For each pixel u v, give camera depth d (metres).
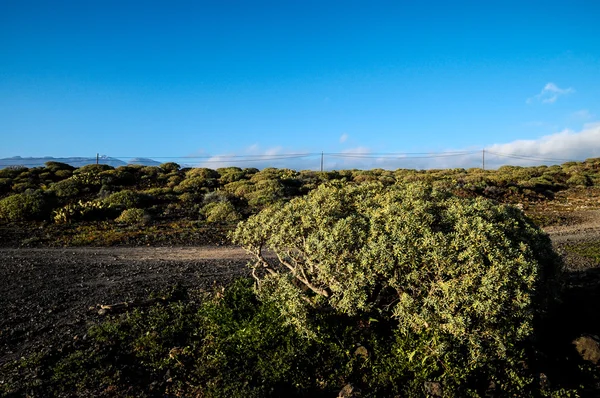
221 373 6.86
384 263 6.61
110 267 13.92
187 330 8.32
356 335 7.47
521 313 6.47
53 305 9.78
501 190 38.94
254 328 7.69
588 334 7.77
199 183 41.81
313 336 7.00
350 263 6.76
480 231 6.79
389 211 7.35
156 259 15.75
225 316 8.37
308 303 7.51
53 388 6.52
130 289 10.86
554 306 8.74
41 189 36.06
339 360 7.06
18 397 6.28
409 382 6.57
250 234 8.70
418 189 8.40
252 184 40.91
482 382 6.67
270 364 6.95
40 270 13.30
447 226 7.32
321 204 8.16
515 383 6.57
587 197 38.53
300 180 45.38
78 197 33.91
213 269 13.58
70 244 19.41
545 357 7.36
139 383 6.80
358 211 8.03
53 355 7.37
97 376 6.82
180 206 31.11
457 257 6.49
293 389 6.69
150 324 8.49
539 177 49.88
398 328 7.30
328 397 6.57
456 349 6.59
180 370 7.10
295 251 9.75
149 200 32.22
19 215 25.25
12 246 18.94
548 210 32.41
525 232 7.92
